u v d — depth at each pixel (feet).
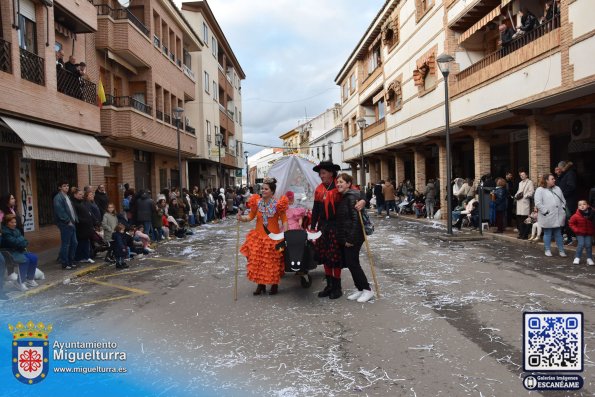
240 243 50.29
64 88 46.62
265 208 24.89
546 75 40.11
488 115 50.11
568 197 37.93
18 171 42.86
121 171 68.03
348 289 25.70
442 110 62.08
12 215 27.86
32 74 40.09
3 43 36.11
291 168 37.04
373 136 102.22
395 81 82.79
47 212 47.70
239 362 15.49
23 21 39.81
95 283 30.66
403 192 86.43
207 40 116.16
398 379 13.84
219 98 139.64
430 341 16.96
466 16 55.47
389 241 46.34
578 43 36.01
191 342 17.65
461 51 59.52
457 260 33.99
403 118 79.71
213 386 13.70
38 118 40.19
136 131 61.62
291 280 28.45
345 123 140.87
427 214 70.08
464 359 15.20
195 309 22.61
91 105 50.57
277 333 18.40
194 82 101.19
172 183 94.79
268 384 13.73
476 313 20.21
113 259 39.22
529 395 12.63
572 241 38.81
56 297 26.76
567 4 37.11
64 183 34.94
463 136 66.49
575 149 54.80
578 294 22.86
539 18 47.73
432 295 23.63
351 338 17.56
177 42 91.09
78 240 37.47
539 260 32.63
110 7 60.75
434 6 64.13
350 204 22.68
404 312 20.74
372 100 107.55
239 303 23.43
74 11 47.96
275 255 24.56
